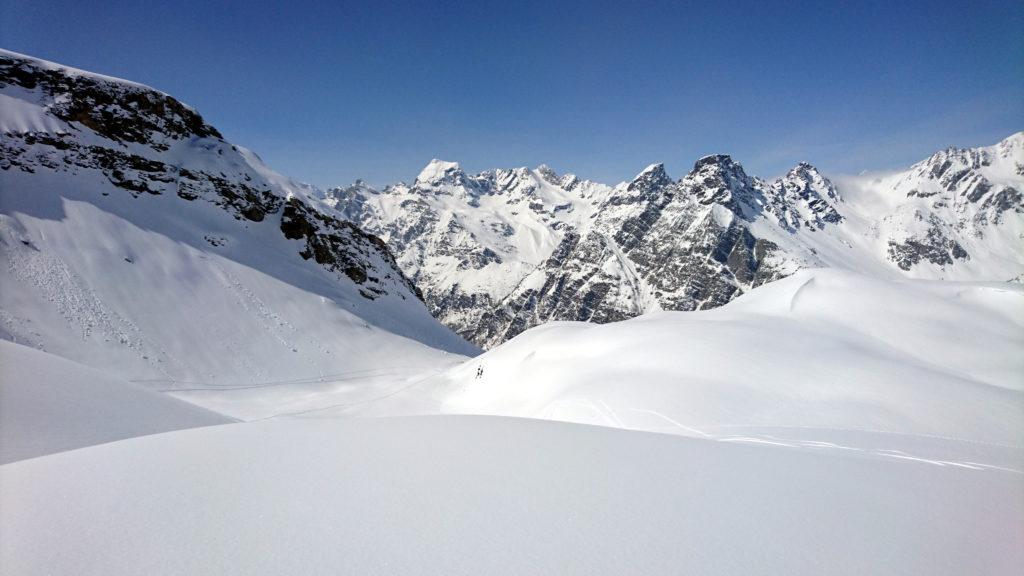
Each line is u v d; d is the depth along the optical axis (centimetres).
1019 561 344
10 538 331
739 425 1620
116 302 5128
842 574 308
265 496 410
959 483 541
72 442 766
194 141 9688
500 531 351
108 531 341
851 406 1808
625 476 493
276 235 9344
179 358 4988
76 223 5831
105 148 7731
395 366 6775
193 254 6831
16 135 6781
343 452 551
